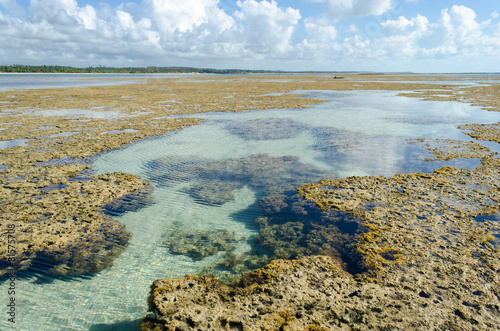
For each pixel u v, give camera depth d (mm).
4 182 11625
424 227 8125
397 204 9570
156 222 9242
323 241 7930
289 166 14047
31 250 7535
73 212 9500
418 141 17562
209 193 11328
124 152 16047
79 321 5566
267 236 8422
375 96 42250
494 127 20281
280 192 11219
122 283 6590
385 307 5457
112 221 9172
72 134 19344
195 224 9180
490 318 5113
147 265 7223
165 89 53969
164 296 5957
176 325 5191
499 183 10898
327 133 20219
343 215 9117
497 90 48406
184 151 16359
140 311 5801
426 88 55438
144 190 11469
